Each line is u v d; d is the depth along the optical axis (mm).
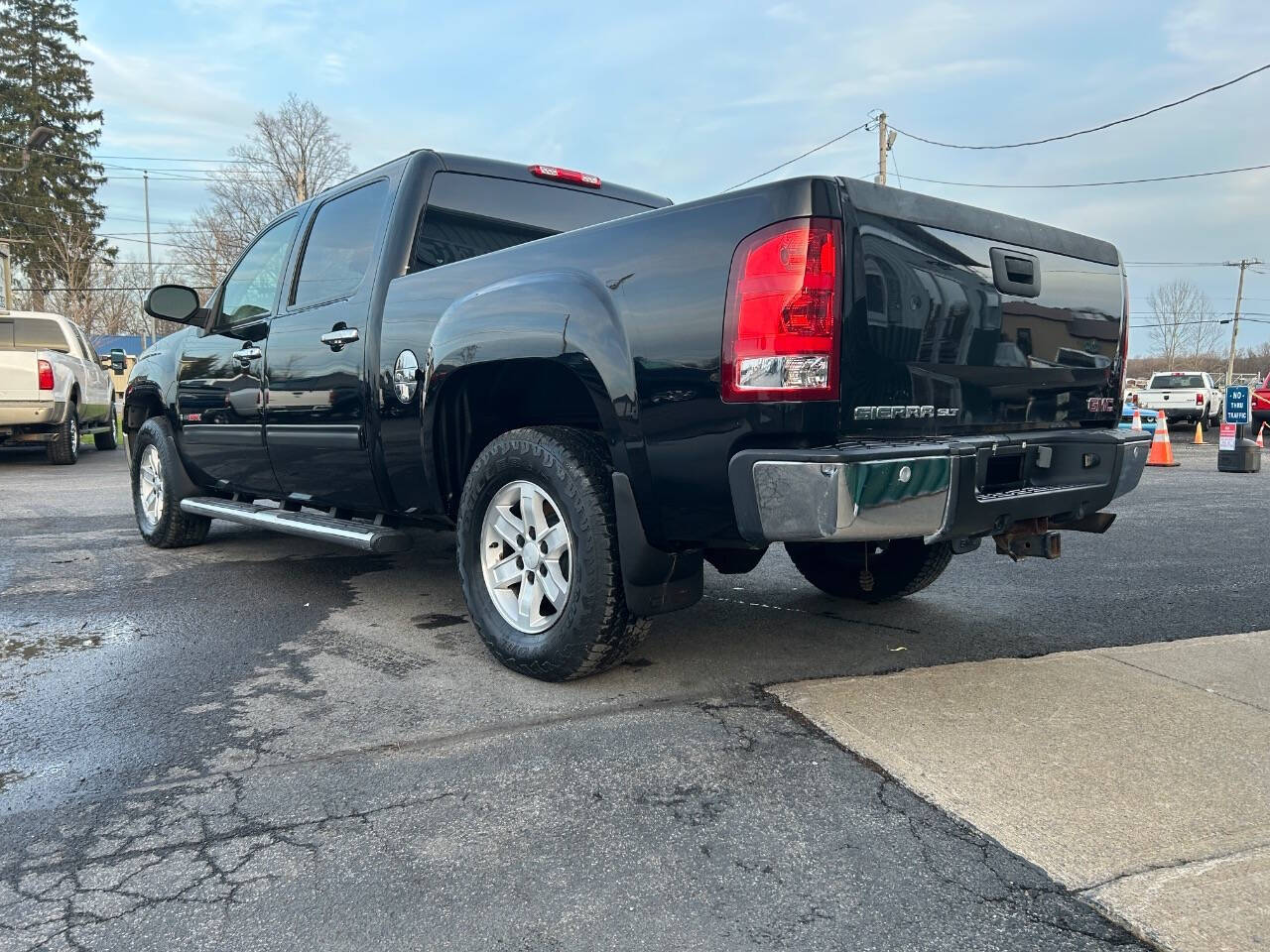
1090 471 3113
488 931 1830
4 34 47594
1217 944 1778
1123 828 2215
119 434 18438
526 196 4480
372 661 3523
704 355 2617
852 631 3965
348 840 2176
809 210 2457
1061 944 1785
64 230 45031
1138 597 4664
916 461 2510
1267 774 2504
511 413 3725
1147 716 2926
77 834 2209
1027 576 5199
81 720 2932
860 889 1973
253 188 43000
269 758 2635
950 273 2814
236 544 6148
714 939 1802
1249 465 11852
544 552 3270
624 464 2881
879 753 2643
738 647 3699
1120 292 3545
